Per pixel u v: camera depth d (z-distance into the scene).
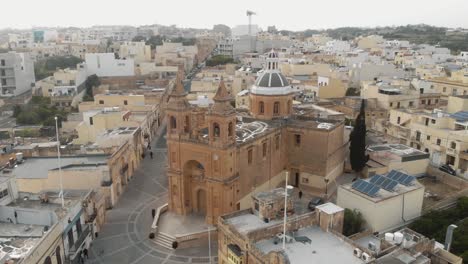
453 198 62.16
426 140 84.00
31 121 121.69
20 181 66.25
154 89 140.38
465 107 94.31
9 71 156.62
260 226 44.56
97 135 85.38
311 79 146.38
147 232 60.72
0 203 50.16
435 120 83.38
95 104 112.75
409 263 35.41
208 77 151.00
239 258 39.59
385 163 74.88
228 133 56.81
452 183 71.75
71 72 146.62
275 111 77.25
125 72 173.62
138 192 75.31
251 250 38.03
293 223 42.25
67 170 67.25
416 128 86.25
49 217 47.78
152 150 101.44
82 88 154.50
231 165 58.03
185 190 63.75
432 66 158.62
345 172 83.75
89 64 169.88
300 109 95.88
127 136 82.44
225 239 43.12
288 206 47.78
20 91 161.25
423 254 38.69
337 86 127.62
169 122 61.53
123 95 113.94
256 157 65.62
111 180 68.88
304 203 69.19
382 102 110.50
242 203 63.06
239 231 41.84
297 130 74.00
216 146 56.75
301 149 74.69
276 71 77.19
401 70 152.25
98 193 64.44
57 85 144.50
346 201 55.97
